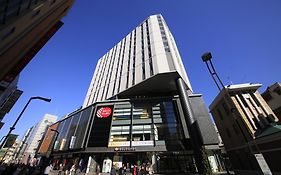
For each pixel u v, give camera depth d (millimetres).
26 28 13219
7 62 13461
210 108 33031
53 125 49406
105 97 40219
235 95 24953
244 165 22516
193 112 28297
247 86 24656
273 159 17359
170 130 27750
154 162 24500
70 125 39031
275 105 24984
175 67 31344
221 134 29219
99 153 27328
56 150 36500
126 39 52469
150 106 32281
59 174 24188
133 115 31391
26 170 18031
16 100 37375
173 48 39156
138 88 34812
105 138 28578
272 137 17359
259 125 21344
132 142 27016
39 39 17953
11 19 9469
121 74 41375
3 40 10055
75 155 30328
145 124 29422
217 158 27297
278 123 19766
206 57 12477
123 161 26203
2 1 7609
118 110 32875
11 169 16672
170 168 23969
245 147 21906
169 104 31844
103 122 31328
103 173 23734
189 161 24344
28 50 16641
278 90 24766
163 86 34594
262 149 18984
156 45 37312
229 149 26562
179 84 30844
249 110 23031
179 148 25016
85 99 49250
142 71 35406
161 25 43344
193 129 24781
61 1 17578
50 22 18219
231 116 25172
